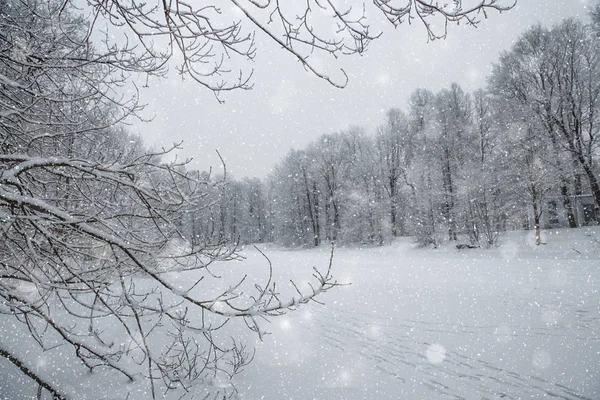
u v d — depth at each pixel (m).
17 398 3.39
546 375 4.57
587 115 22.94
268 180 58.34
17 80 2.78
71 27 2.75
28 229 2.68
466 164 26.72
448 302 8.70
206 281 12.74
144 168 2.63
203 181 2.37
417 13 2.17
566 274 11.68
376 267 17.52
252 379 4.77
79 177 2.38
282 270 17.61
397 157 39.50
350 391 4.42
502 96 27.17
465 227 25.89
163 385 4.15
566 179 24.06
